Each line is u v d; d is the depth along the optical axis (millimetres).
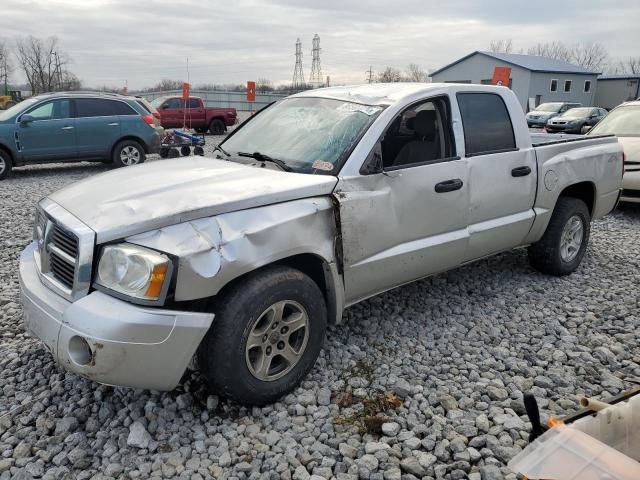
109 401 3055
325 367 3463
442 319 4219
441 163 3852
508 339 3926
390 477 2498
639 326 4176
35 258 3260
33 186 10383
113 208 2832
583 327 4145
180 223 2703
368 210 3363
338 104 3938
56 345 2670
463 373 3447
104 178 3480
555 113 28734
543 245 5012
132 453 2660
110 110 12133
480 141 4191
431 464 2605
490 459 2615
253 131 4207
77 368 2611
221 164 3715
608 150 5430
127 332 2500
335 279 3270
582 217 5195
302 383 3256
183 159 4047
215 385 2834
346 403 3084
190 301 2732
